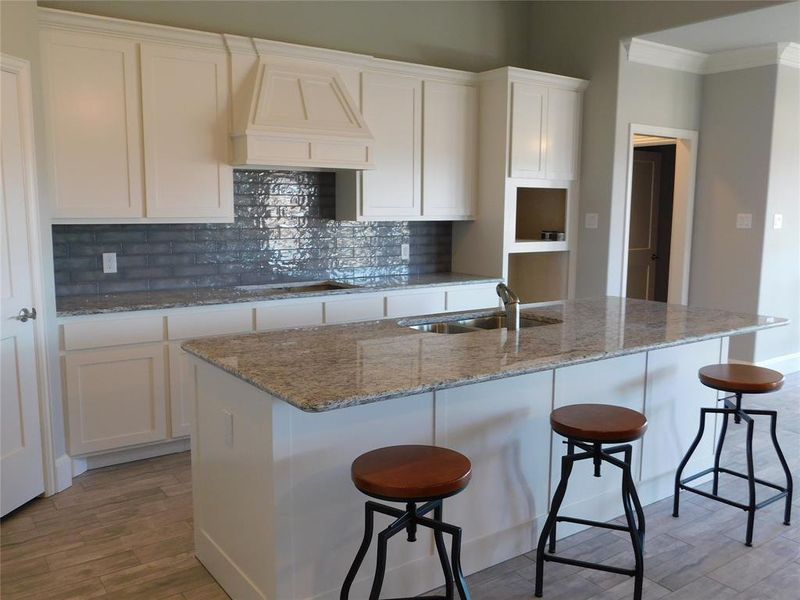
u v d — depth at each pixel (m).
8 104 2.98
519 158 4.97
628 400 3.09
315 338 2.76
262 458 2.15
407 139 4.73
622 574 2.46
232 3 4.18
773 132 5.24
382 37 4.84
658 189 7.19
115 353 3.51
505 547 2.71
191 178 3.89
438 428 2.45
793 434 4.30
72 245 3.87
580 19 5.22
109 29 3.54
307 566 2.20
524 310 3.56
